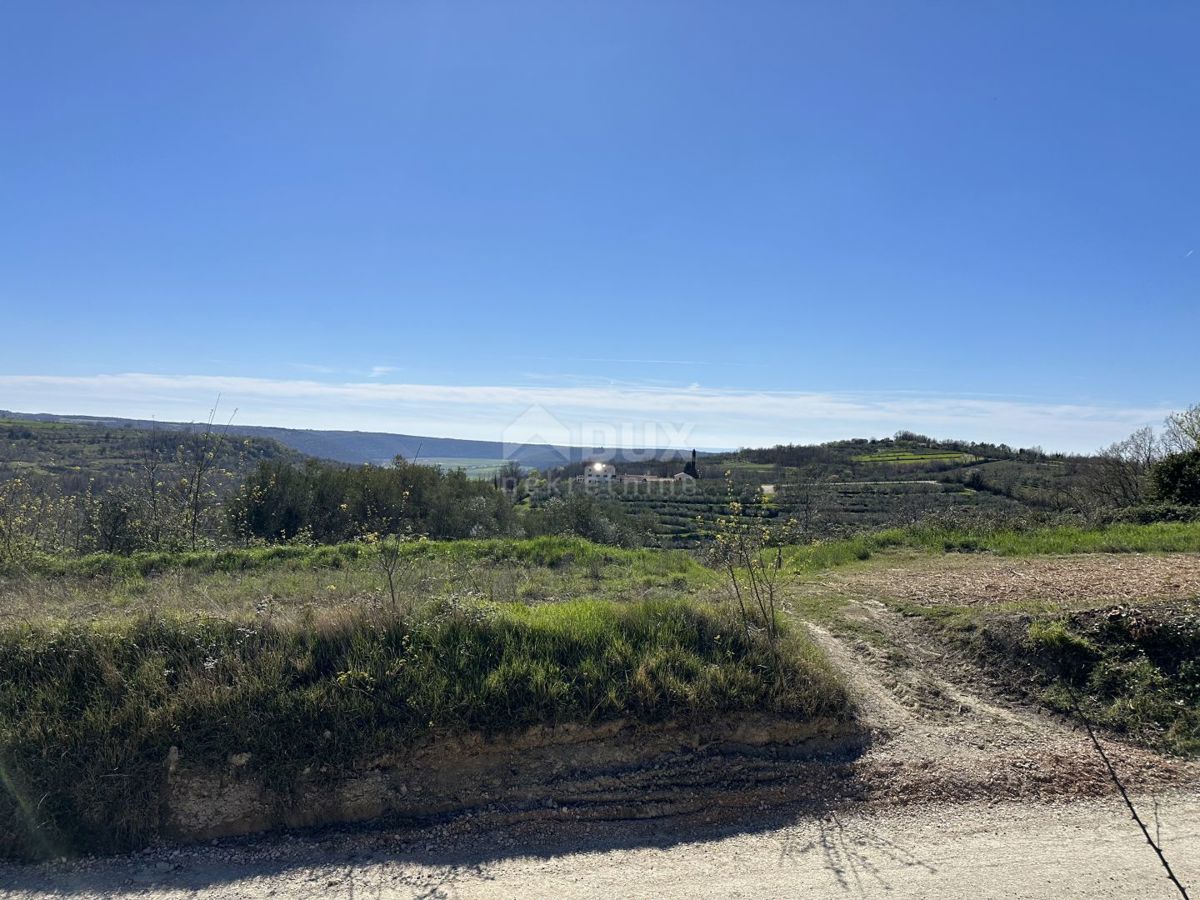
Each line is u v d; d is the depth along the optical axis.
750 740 5.21
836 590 8.90
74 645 5.33
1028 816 4.40
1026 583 8.72
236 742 4.76
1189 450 17.72
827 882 3.75
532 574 10.19
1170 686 5.82
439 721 4.95
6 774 4.54
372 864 4.11
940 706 5.83
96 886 3.98
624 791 4.75
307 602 7.59
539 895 3.72
